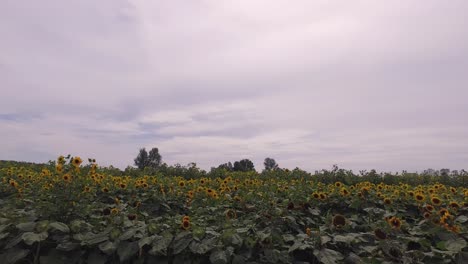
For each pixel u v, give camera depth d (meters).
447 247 4.87
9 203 6.73
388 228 5.59
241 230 5.07
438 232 5.47
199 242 4.66
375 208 7.41
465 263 4.60
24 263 4.69
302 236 5.20
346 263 5.05
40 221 4.93
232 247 4.67
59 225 4.77
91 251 4.77
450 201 7.60
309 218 6.68
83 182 5.99
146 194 8.19
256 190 8.66
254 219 6.21
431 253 4.80
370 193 8.17
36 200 6.62
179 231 4.88
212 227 5.34
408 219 7.56
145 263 4.65
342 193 7.99
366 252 5.27
